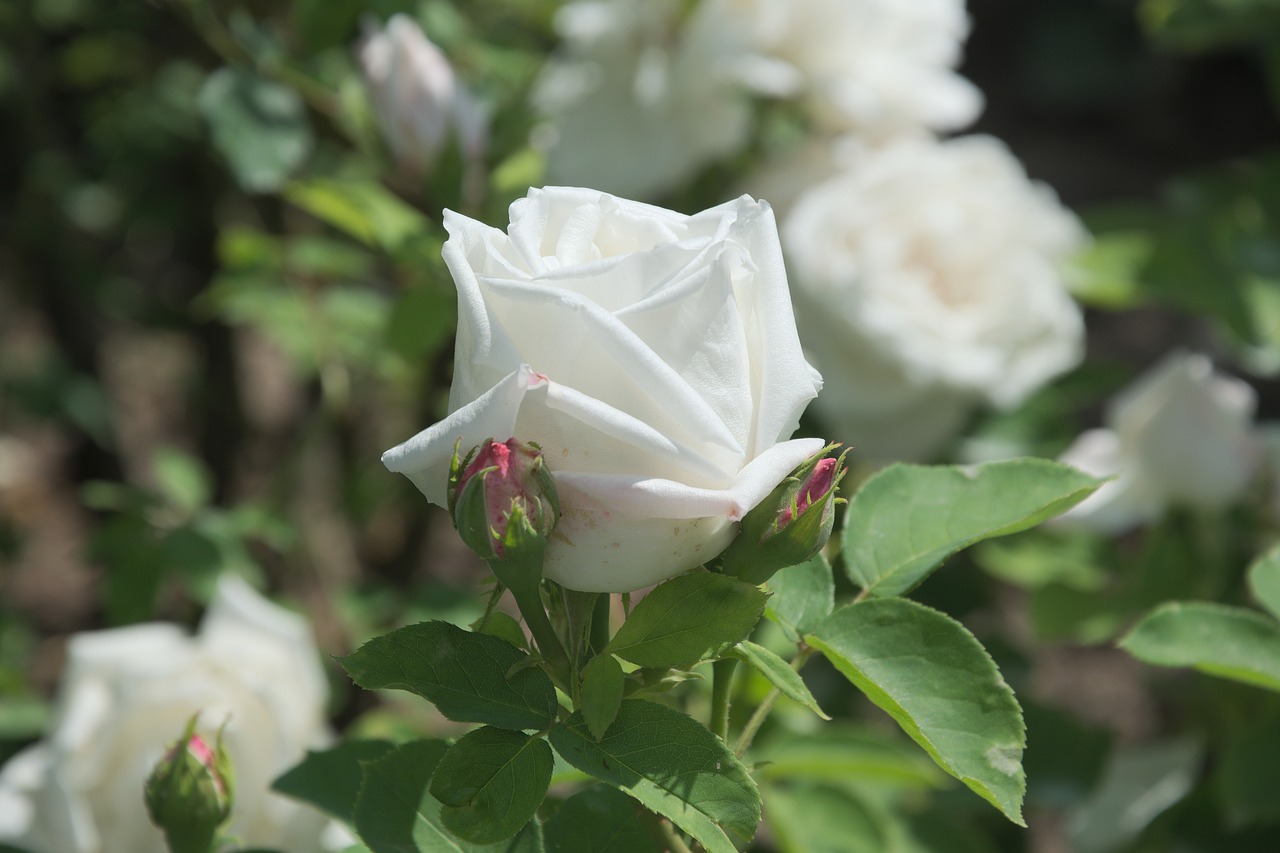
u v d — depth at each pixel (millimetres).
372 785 652
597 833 651
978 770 615
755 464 587
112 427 1757
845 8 983
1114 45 3043
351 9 958
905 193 969
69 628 1841
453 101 847
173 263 2027
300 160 931
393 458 587
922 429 978
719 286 583
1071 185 2805
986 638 1069
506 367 576
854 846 832
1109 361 1145
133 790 796
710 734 600
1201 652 699
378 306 1220
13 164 1808
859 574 664
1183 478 910
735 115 978
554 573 598
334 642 1264
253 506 1157
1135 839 995
